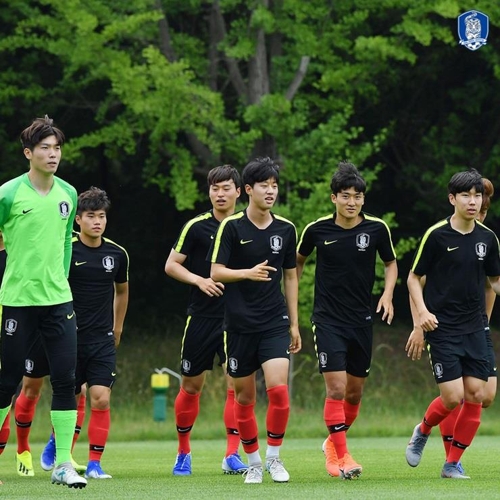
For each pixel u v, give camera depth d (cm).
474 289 2934
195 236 3247
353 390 3142
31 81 7888
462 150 8231
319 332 2995
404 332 8669
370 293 3034
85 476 3153
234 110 7919
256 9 6675
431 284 2958
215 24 7212
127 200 9081
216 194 3247
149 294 9156
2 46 6975
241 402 2886
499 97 8306
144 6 6706
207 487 2695
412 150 8825
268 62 7269
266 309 2861
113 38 6719
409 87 8638
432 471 3241
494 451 4216
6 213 2630
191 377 3294
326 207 6681
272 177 2848
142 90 6569
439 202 8331
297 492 2509
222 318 3266
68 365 2652
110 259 3244
